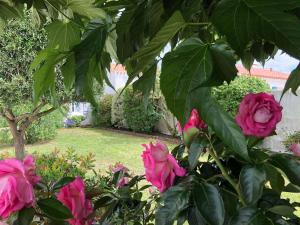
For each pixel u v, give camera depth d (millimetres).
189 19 541
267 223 714
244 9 432
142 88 674
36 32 4754
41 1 1037
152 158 853
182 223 808
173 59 507
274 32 416
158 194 1071
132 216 1010
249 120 750
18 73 4879
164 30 518
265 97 759
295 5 419
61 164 3570
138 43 739
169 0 605
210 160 941
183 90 504
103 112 13367
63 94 3951
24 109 5133
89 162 3834
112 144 9961
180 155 990
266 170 772
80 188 920
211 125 587
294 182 739
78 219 909
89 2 896
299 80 736
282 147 7629
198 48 510
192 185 797
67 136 11531
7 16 1227
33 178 851
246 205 730
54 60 759
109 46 906
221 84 481
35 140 10344
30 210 783
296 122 7734
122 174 1245
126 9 754
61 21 882
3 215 761
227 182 875
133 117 11688
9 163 784
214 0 574
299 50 407
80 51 745
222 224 714
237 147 612
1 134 9562
